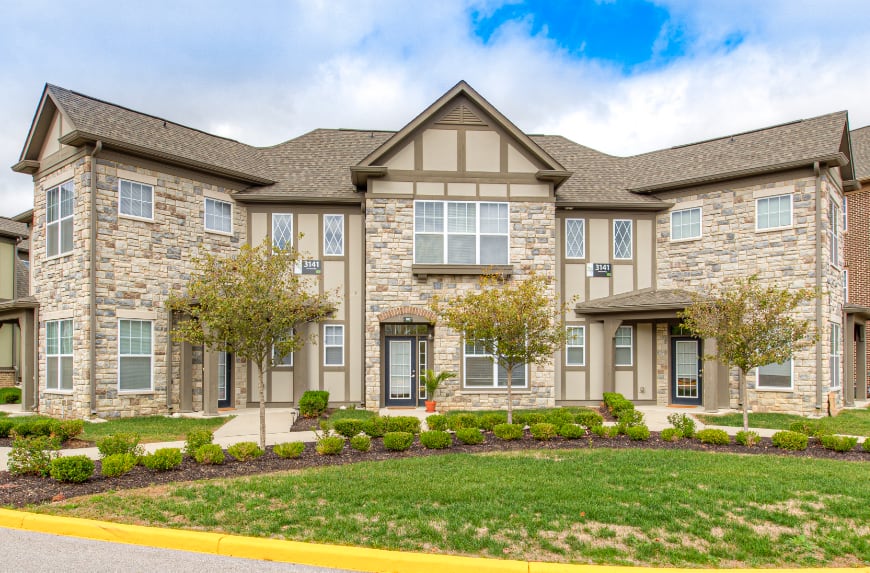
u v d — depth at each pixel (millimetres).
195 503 7047
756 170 17469
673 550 5715
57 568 5516
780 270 17234
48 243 16609
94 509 6906
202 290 10305
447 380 17359
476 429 11422
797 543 5914
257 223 18375
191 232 16984
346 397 18297
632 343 19219
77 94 16203
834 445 10773
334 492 7418
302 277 18359
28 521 6660
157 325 16094
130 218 15664
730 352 12344
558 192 19500
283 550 5750
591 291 19250
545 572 5305
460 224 17625
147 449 11125
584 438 11945
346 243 18609
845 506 6906
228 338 10164
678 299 17438
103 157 15250
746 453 10516
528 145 17672
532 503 6965
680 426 12070
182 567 5551
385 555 5539
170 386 16250
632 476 8312
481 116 17844
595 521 6430
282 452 9805
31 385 17234
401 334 18031
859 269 22359
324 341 18359
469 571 5395
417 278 17438
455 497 7184
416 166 17609
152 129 17094
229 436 12680
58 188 16297
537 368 17516
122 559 5738
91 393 14758
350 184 19109
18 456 8555
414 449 10805
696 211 18891
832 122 17672
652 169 20516
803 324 11945
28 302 16844
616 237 19484
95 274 14992
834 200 18391
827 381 16859
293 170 19688
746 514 6656
